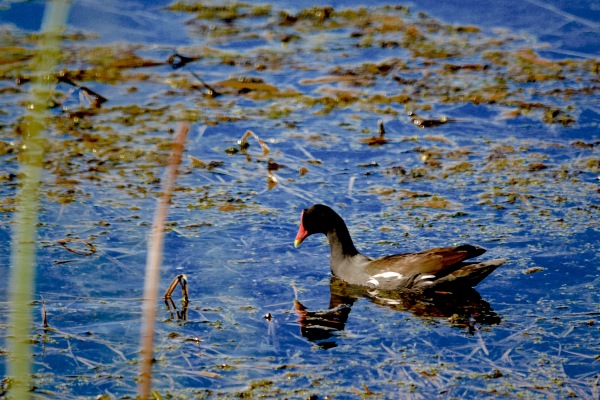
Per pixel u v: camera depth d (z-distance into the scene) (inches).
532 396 365.1
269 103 750.5
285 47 859.4
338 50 853.8
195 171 631.2
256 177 624.4
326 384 377.1
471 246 481.4
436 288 474.9
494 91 764.6
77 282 475.8
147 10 919.0
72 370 386.9
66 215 555.5
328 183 613.6
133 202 577.9
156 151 659.4
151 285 225.3
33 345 408.2
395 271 484.7
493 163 638.5
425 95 762.2
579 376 382.0
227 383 377.4
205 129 698.8
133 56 822.5
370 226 551.2
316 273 506.3
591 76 791.1
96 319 436.1
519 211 562.3
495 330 430.3
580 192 586.6
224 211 568.7
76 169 625.6
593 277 479.2
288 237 538.6
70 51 823.7
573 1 939.3
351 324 442.0
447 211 567.5
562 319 438.0
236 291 474.9
